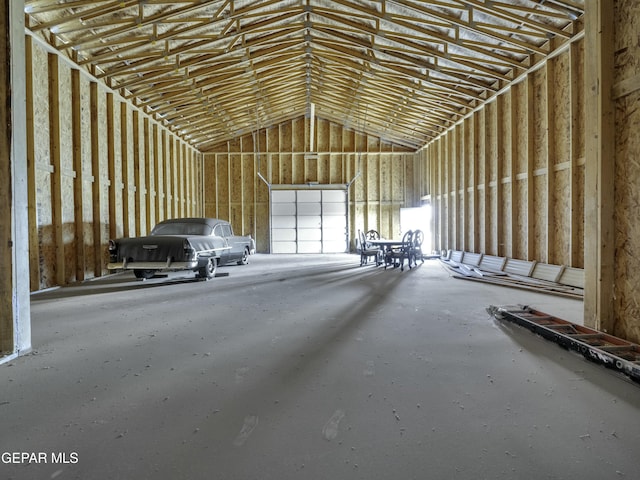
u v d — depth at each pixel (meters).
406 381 2.59
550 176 7.49
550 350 3.25
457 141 12.09
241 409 2.20
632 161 3.28
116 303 5.47
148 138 11.03
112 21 7.12
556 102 7.40
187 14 7.82
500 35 7.34
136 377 2.69
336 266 10.91
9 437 1.91
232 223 16.66
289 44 10.46
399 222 16.83
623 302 3.39
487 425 2.01
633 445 1.81
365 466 1.67
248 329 3.98
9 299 3.11
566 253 7.15
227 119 14.48
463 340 3.54
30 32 6.55
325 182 16.89
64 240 7.44
